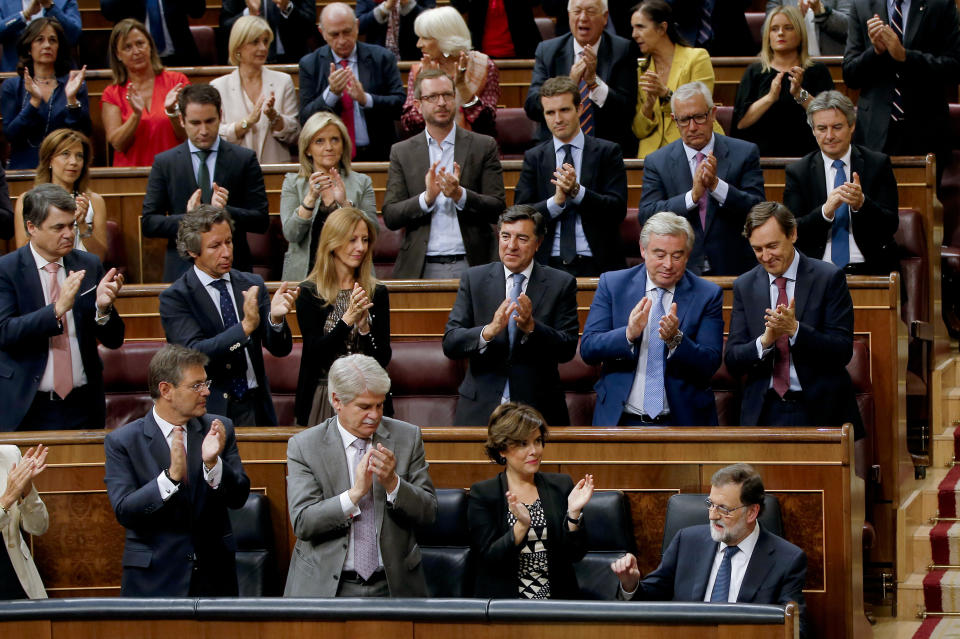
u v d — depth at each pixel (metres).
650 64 28.17
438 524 17.66
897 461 21.38
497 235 25.02
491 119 27.38
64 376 19.52
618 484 18.30
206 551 16.14
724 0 31.48
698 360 18.52
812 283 19.50
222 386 18.97
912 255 24.77
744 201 22.25
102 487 18.67
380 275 25.62
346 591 15.37
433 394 21.89
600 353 18.83
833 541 17.67
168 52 32.59
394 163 23.94
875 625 20.59
